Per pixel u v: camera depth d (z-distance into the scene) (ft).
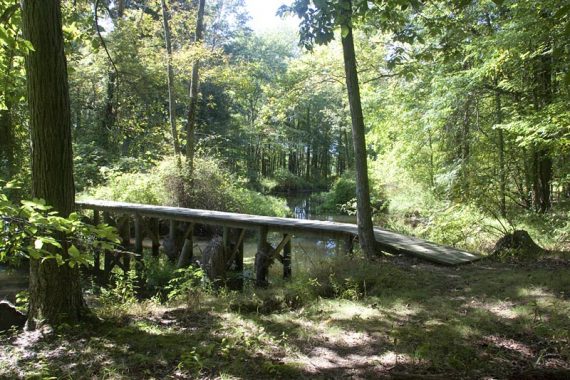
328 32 18.99
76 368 12.02
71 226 10.43
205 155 63.72
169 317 16.88
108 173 61.57
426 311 16.83
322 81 35.42
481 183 40.22
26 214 9.89
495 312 16.26
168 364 12.42
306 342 14.33
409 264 24.32
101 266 40.96
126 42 53.47
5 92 17.22
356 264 23.35
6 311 15.49
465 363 12.30
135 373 11.82
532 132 30.66
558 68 32.60
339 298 19.34
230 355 13.10
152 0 57.77
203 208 56.03
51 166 14.57
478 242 34.65
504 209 41.06
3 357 12.64
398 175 58.65
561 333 13.82
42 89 14.47
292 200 114.52
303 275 23.48
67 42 20.08
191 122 57.93
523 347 13.35
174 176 55.31
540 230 34.22
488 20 37.47
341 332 15.10
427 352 13.00
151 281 33.30
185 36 59.77
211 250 32.37
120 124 37.06
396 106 47.09
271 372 11.94
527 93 37.40
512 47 29.89
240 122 115.24
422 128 44.55
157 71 57.26
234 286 31.91
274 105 37.11
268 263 32.71
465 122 41.55
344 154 163.53
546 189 40.42
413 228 48.57
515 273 21.33
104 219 47.14
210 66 60.39
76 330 14.58
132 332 14.83
